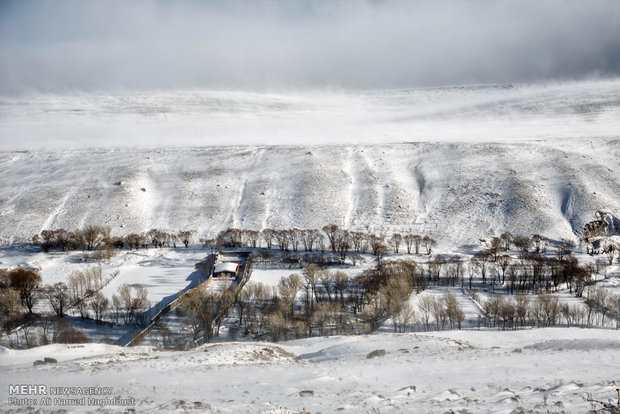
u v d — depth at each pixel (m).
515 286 159.75
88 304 135.75
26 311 131.38
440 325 117.88
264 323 116.00
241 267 187.12
